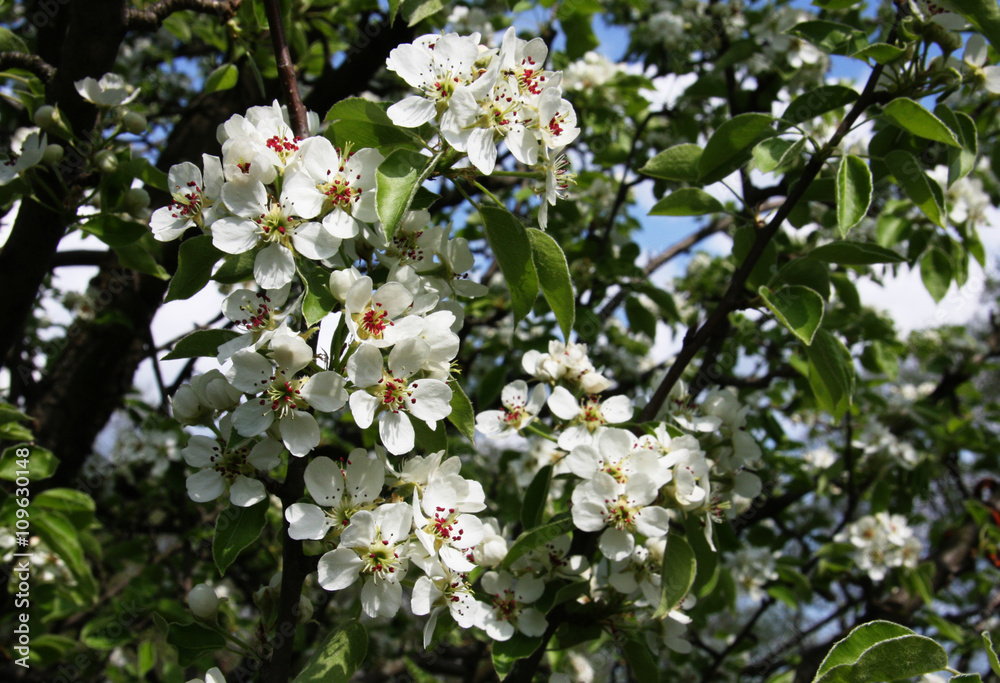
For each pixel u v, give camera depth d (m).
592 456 0.37
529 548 0.36
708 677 0.70
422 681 0.69
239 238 0.30
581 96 0.70
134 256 0.45
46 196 0.43
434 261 0.35
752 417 0.73
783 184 0.56
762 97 0.69
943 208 0.41
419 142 0.34
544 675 0.56
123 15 0.42
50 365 0.71
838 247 0.41
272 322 0.31
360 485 0.31
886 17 0.60
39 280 0.44
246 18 0.45
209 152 0.65
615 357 0.85
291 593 0.31
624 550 0.35
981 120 0.64
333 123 0.34
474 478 0.58
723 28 0.76
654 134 0.75
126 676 0.71
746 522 0.74
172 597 0.81
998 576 0.81
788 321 0.39
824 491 0.74
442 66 0.32
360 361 0.30
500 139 0.32
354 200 0.31
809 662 0.63
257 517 0.31
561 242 0.72
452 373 0.35
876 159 0.42
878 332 0.70
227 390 0.31
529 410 0.41
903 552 0.65
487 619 0.38
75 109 0.43
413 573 0.33
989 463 0.87
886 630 0.31
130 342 0.64
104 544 0.78
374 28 0.60
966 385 0.89
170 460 0.69
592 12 0.62
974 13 0.38
